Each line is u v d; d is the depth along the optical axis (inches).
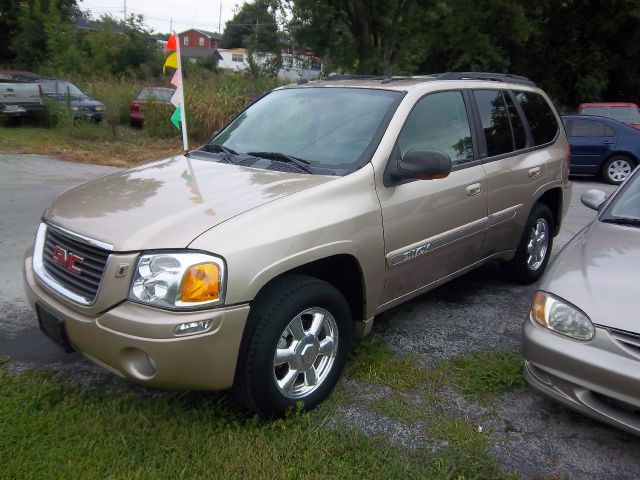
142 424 111.8
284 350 114.3
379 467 104.4
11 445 102.8
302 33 888.3
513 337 162.9
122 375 104.8
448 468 105.1
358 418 120.3
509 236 187.9
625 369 102.3
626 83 1078.4
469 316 177.9
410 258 142.3
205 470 99.3
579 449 114.1
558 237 289.4
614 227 140.9
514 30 970.1
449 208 153.0
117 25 1572.3
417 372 139.6
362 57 871.1
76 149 528.4
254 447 106.3
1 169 406.6
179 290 99.0
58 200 131.6
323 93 162.6
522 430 119.7
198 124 641.0
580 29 1045.2
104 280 102.7
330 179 127.0
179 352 99.0
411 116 147.6
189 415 115.3
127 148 557.9
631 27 1018.7
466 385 134.7
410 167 131.4
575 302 111.6
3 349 142.9
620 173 481.1
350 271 131.5
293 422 115.6
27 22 1067.3
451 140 161.2
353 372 138.1
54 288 113.4
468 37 960.9
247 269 103.4
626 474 107.3
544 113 213.8
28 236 242.1
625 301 108.3
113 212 114.0
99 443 104.5
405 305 185.9
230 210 111.1
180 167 143.8
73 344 110.9
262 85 777.6
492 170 171.9
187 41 3690.9
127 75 1301.7
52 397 118.9
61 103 648.4
